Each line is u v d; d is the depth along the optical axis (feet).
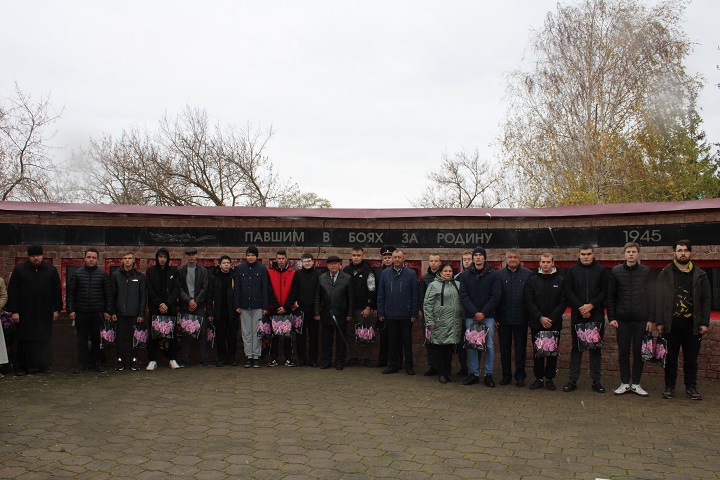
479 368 32.37
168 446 19.27
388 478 16.60
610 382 30.81
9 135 77.87
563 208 36.06
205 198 106.01
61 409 23.98
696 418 23.31
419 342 36.60
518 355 29.89
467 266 33.24
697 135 99.86
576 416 23.58
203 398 26.14
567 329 35.22
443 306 30.14
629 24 79.61
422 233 37.47
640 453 18.86
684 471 17.21
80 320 32.94
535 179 83.92
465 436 20.67
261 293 34.65
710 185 90.94
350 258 37.83
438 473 16.99
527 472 17.11
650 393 28.12
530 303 29.04
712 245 32.76
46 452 18.60
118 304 33.30
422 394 27.48
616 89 79.92
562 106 82.53
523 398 26.91
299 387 28.71
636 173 81.30
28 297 32.27
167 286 34.22
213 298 35.01
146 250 37.24
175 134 105.50
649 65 79.56
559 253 35.88
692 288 26.71
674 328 26.91
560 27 82.58
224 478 16.51
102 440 19.86
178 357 36.52
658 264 34.19
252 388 28.37
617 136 80.28
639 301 27.66
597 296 28.19
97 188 100.89
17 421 22.13
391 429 21.47
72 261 36.68
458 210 37.19
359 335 34.42
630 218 34.60
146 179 101.40
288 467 17.40
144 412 23.56
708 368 31.76
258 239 38.06
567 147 82.48
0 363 30.53
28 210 35.94
